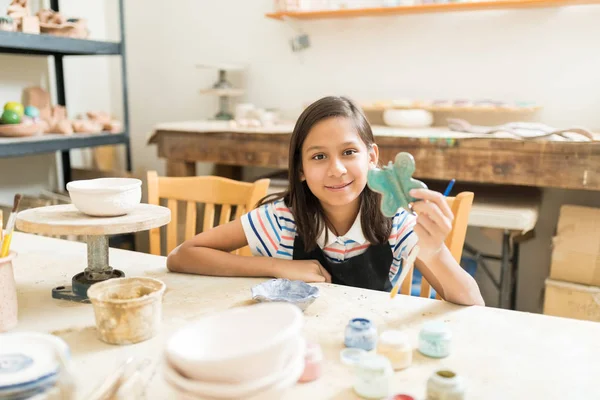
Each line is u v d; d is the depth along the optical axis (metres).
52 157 2.91
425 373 0.70
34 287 1.04
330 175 1.06
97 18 3.20
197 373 0.52
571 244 1.99
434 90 2.52
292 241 1.24
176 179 1.57
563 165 1.82
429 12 2.45
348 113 1.08
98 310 0.78
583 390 0.66
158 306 0.81
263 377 0.53
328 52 2.72
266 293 0.94
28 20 2.13
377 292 1.02
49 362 0.59
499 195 2.21
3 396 0.53
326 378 0.69
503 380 0.68
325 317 0.89
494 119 2.42
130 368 0.69
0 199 2.65
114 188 0.91
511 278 2.40
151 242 1.58
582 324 0.86
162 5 3.08
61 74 2.89
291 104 2.86
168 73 3.14
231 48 2.95
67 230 0.87
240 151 2.32
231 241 1.23
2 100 2.62
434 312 0.92
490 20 2.36
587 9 2.19
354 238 1.20
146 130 3.26
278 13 2.56
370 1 2.54
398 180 0.87
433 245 0.89
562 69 2.27
